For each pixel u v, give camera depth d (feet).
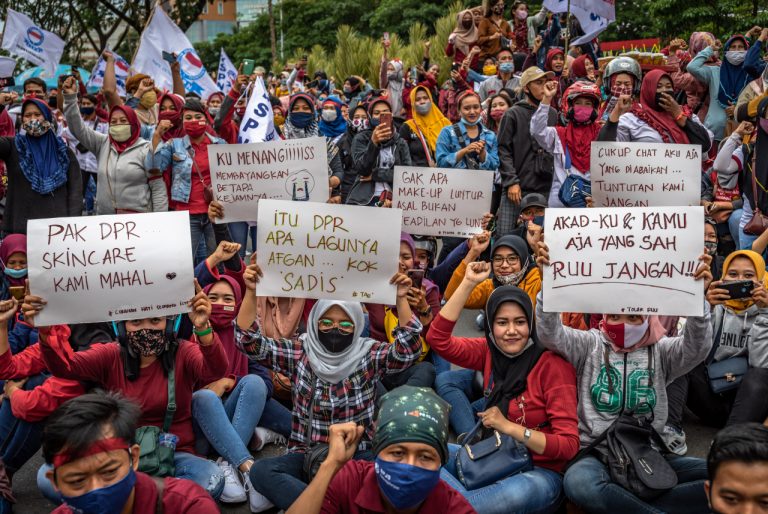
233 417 14.49
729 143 21.36
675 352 12.08
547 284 11.94
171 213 12.16
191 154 23.12
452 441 15.23
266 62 146.92
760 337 14.46
